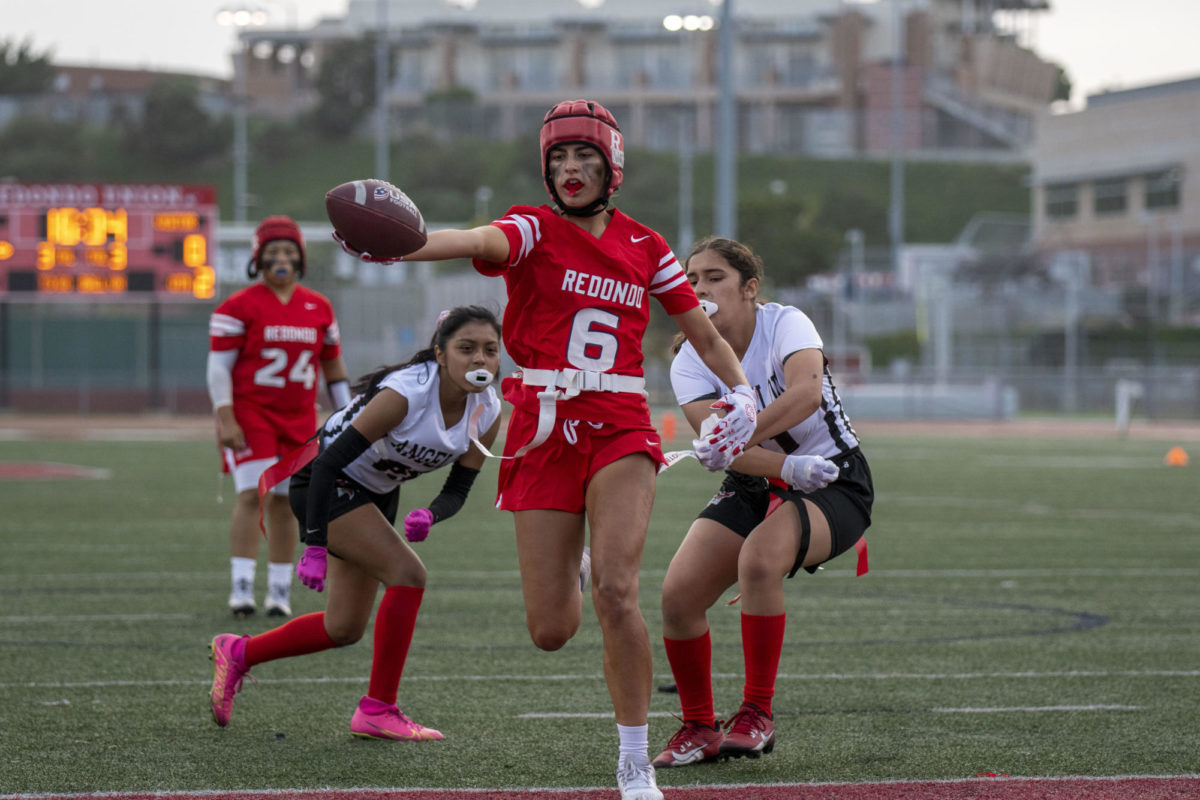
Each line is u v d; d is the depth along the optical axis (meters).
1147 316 131.25
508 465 10.77
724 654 17.16
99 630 18.44
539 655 16.97
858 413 96.44
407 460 12.28
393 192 9.10
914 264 159.00
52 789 10.73
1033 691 14.80
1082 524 33.41
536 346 10.45
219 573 24.30
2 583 22.94
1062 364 119.12
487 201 198.75
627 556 10.16
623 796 10.04
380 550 12.56
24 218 79.75
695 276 12.20
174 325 99.38
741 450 10.60
